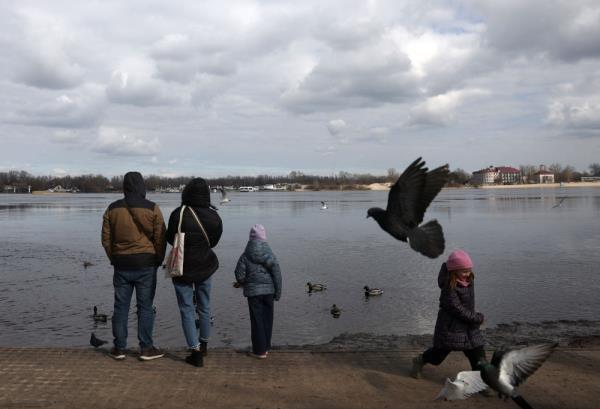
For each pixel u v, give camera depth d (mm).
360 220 66500
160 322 18109
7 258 34375
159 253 8117
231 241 43156
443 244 4184
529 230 49250
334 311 18953
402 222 4332
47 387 7000
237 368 7879
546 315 17844
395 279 25953
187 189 8031
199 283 8133
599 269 27172
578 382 7180
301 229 54469
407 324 17609
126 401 6582
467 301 6945
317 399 6723
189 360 8023
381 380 7398
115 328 8086
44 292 23672
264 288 8328
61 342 16141
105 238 7918
